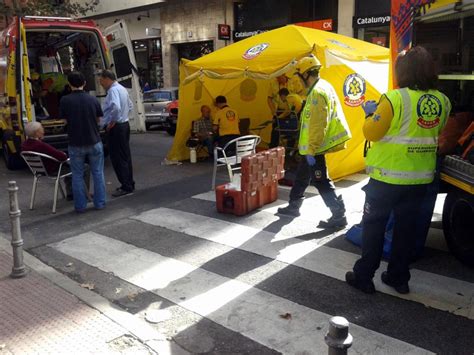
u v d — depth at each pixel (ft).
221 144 29.58
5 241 17.54
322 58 23.30
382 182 11.54
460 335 10.69
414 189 11.48
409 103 10.94
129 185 23.84
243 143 24.36
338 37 28.45
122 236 17.93
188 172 28.55
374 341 10.57
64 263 15.62
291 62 23.63
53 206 21.06
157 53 73.51
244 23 60.44
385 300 12.37
